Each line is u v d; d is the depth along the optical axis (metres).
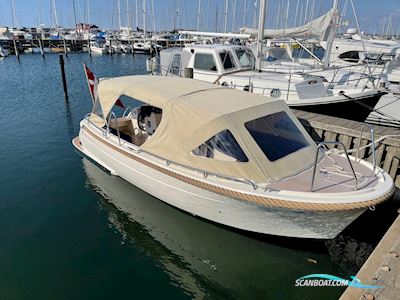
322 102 9.65
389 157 7.50
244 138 5.41
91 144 8.08
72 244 6.09
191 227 6.50
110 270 5.49
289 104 9.83
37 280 5.23
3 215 6.94
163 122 6.11
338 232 5.21
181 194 5.97
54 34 56.69
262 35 11.20
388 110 10.34
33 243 6.09
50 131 12.54
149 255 5.87
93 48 48.69
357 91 9.91
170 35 48.75
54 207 7.25
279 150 5.59
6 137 11.77
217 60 11.05
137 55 47.22
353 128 8.17
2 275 5.32
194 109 5.78
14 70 30.75
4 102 17.34
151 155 6.28
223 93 6.60
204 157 5.57
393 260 3.88
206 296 5.05
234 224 5.74
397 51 15.20
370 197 4.74
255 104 5.98
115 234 6.38
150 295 5.01
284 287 5.20
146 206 7.14
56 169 9.06
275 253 5.85
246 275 5.45
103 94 7.62
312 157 5.88
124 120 8.62
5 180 8.45
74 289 5.08
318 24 11.69
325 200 4.72
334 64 15.38
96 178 8.45
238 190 5.10
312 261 5.65
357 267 5.54
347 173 5.48
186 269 5.58
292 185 5.12
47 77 26.38
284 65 13.10
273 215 5.16
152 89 6.79
